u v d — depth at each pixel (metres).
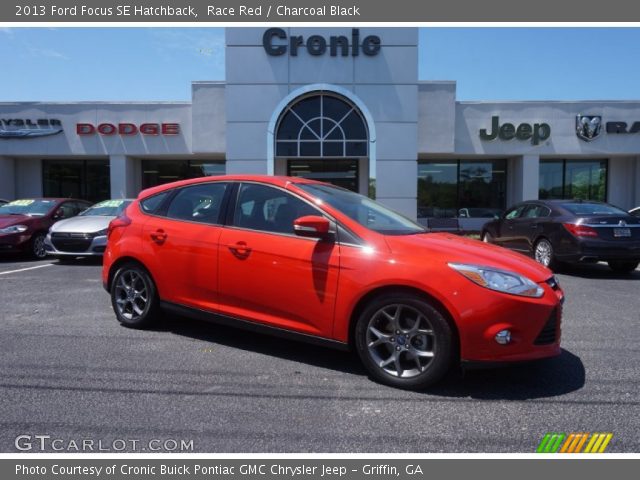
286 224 4.15
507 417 3.18
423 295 3.50
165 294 4.78
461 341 3.39
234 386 3.64
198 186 4.82
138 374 3.86
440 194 21.00
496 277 3.42
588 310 6.13
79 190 21.14
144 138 19.03
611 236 8.32
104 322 5.37
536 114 18.86
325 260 3.83
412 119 16.28
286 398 3.44
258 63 16.19
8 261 10.77
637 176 20.03
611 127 18.78
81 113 19.03
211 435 2.95
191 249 4.56
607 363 4.16
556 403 3.38
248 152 16.33
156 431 2.98
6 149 19.16
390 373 3.64
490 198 20.97
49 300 6.48
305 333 3.95
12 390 3.54
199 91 18.52
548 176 20.88
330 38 16.16
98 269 9.37
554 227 8.98
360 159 17.44
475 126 18.92
